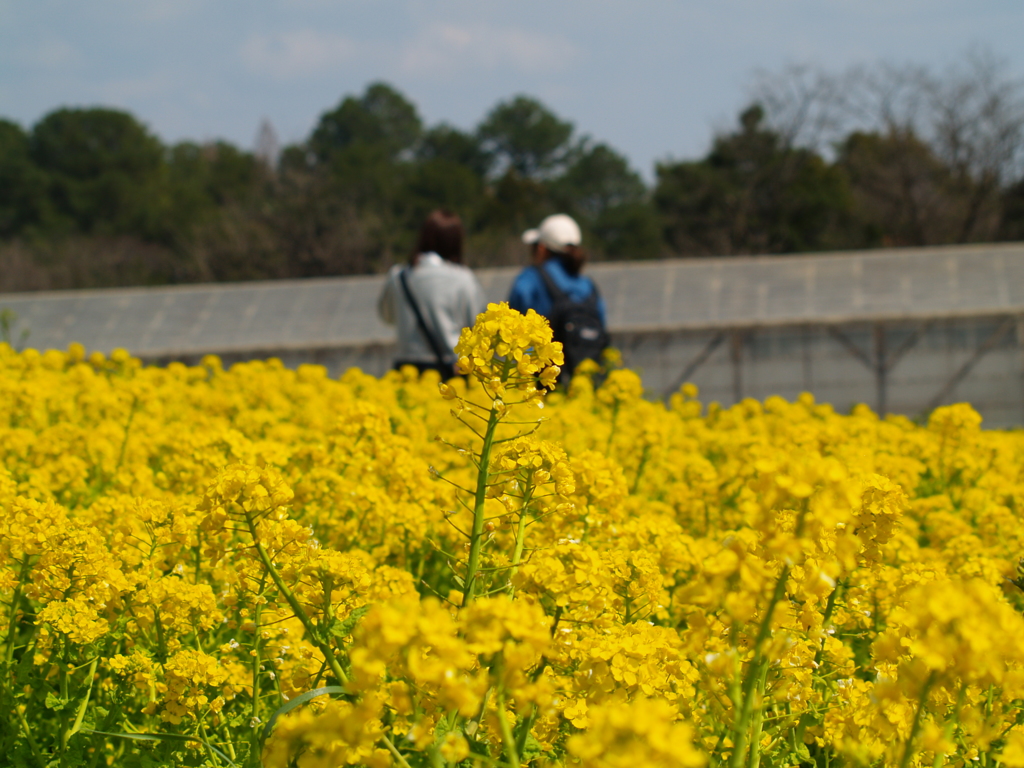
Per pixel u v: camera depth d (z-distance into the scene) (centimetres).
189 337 2894
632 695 304
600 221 8094
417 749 263
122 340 2892
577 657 309
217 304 3012
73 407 866
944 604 215
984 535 579
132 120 8919
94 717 355
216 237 6600
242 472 323
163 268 7088
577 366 1016
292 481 518
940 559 527
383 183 7644
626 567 374
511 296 1029
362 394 1012
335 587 338
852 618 409
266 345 2845
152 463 730
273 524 325
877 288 2845
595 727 203
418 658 220
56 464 622
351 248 6406
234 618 395
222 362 2873
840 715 311
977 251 2956
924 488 775
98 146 8812
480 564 346
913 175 6438
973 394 2750
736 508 639
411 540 530
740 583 243
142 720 362
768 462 233
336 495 514
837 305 2798
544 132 10075
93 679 375
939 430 764
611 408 757
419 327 984
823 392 2792
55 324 2962
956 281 2838
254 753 318
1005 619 216
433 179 7856
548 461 342
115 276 7044
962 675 224
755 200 6962
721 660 250
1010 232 6338
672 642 317
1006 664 249
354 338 2838
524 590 341
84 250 7250
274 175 7719
